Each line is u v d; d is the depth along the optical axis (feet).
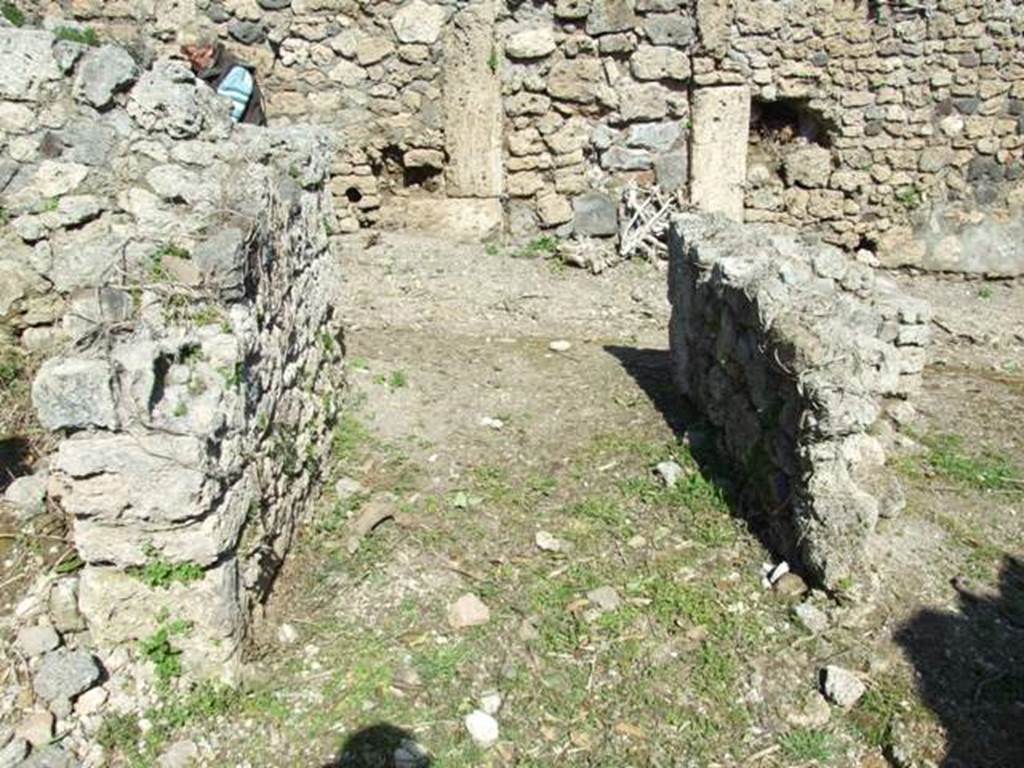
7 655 9.68
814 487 11.34
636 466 14.11
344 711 9.73
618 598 11.45
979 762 9.68
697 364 15.49
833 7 25.53
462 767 9.34
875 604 11.34
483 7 24.49
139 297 9.61
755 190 27.09
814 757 9.78
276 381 11.64
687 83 26.02
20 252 12.35
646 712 10.11
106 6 23.56
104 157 11.95
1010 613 11.48
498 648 10.68
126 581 9.42
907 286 26.58
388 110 25.35
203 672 9.68
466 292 23.08
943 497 13.73
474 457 14.29
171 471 8.92
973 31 25.53
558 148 26.03
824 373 11.12
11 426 12.42
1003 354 21.38
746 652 10.80
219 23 24.11
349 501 13.10
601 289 24.29
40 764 8.79
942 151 26.50
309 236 13.92
